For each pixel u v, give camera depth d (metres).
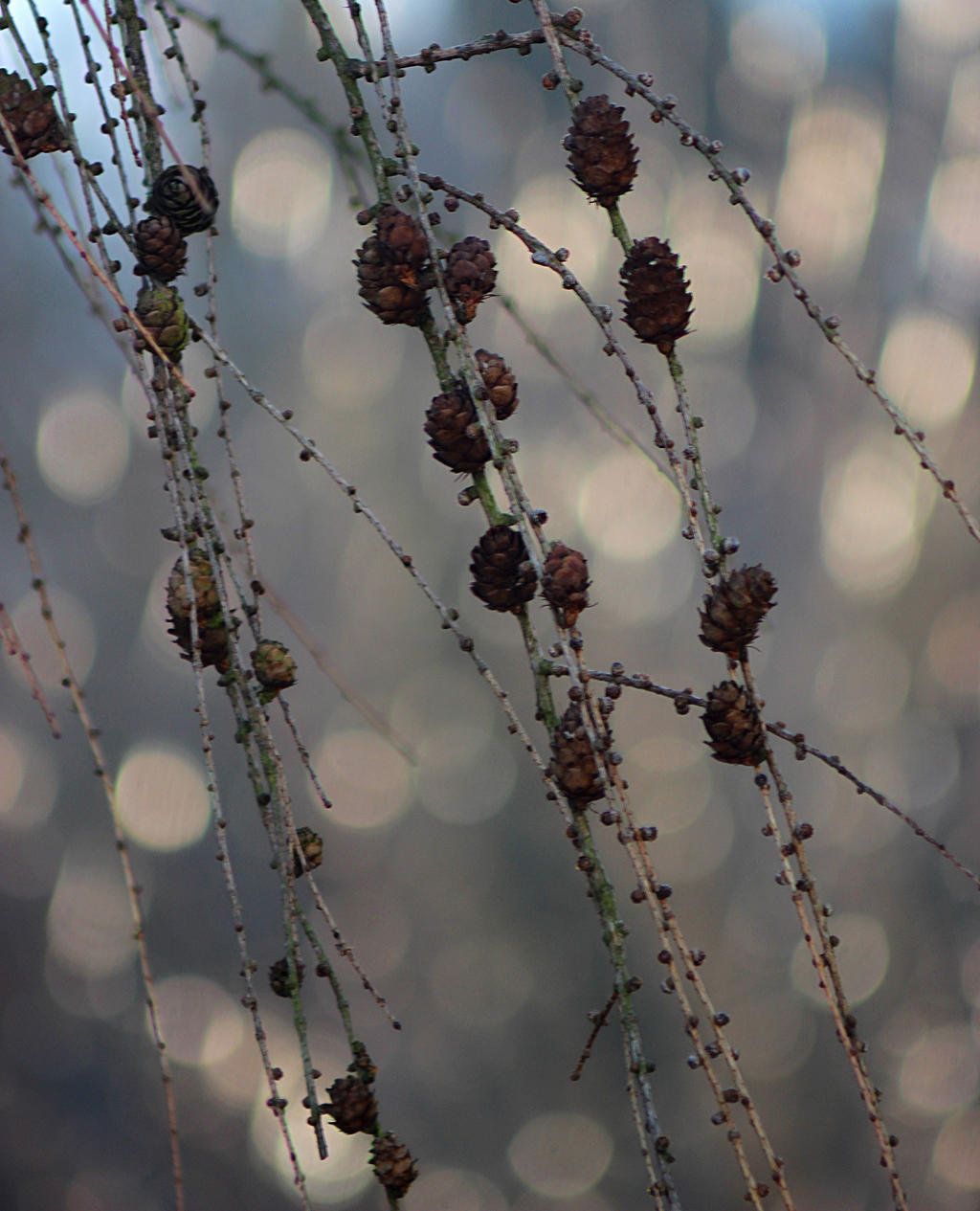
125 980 10.70
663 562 10.98
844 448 10.39
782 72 9.34
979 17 8.56
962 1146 9.16
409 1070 10.64
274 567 12.19
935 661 10.38
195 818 11.27
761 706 1.70
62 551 11.80
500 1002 10.81
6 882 10.89
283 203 10.73
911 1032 9.67
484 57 10.20
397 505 12.24
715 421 10.10
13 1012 10.37
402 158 1.72
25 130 1.75
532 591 1.73
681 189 9.65
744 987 10.17
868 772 10.56
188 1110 10.12
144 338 1.74
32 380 11.67
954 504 1.66
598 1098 10.37
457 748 11.93
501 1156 10.16
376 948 11.20
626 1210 9.86
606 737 1.69
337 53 1.74
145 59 1.77
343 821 11.62
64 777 11.36
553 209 9.81
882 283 9.05
